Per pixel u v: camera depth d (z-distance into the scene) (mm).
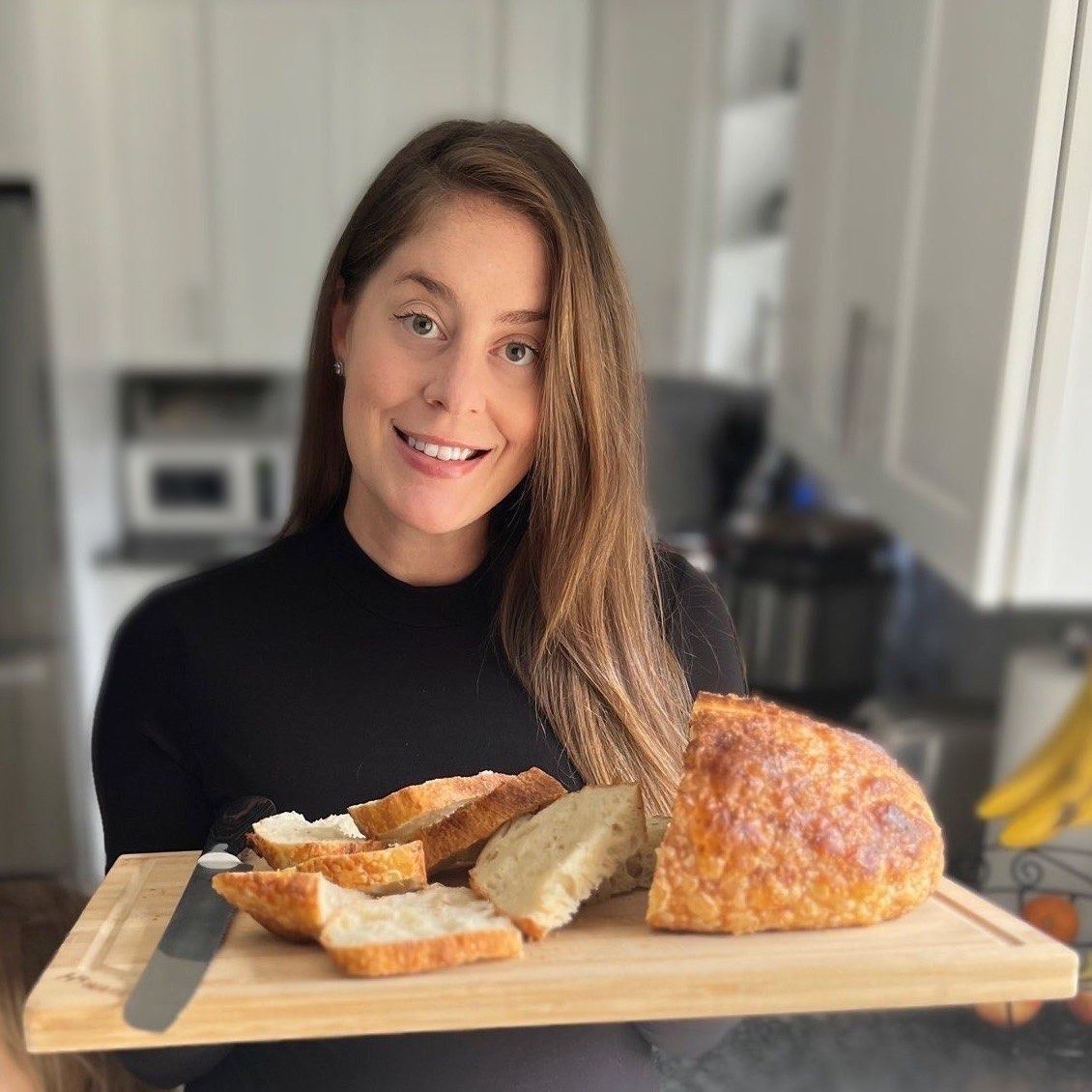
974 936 573
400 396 737
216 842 713
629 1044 760
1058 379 1075
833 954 551
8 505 2240
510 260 722
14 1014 767
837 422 1732
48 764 2350
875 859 574
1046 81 980
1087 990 870
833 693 1879
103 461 2762
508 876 608
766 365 2436
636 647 852
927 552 1321
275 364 2770
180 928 575
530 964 543
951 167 1247
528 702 834
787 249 2074
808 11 1918
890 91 1487
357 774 808
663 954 554
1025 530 1122
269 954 562
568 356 750
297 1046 733
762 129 2309
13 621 2283
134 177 2646
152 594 883
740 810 573
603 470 800
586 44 2639
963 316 1204
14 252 2145
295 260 2705
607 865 594
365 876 610
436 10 2611
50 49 2324
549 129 2676
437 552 842
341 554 848
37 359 2191
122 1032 509
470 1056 721
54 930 839
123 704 846
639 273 2611
